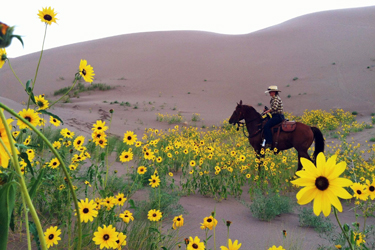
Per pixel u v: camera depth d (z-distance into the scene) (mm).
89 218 2197
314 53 46562
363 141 15219
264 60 46812
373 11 64875
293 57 46281
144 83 40125
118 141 9266
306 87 35625
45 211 3369
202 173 6059
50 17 2279
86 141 8625
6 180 863
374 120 21375
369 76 35781
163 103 30797
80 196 3619
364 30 53562
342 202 5969
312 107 30547
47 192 3203
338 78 36906
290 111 30156
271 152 7836
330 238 3729
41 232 752
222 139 16719
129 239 2936
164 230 3555
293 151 11266
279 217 4812
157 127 20812
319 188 942
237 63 46625
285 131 7781
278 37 57250
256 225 4262
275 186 6246
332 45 48844
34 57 58781
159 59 50281
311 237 3848
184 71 44219
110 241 1896
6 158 777
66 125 15438
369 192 2322
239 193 5934
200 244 1854
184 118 24844
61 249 2545
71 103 27172
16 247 2535
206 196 5844
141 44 60875
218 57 49750
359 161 8172
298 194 966
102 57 54156
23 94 40938
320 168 952
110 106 26547
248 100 33844
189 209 4773
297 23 66125
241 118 8836
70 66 50812
